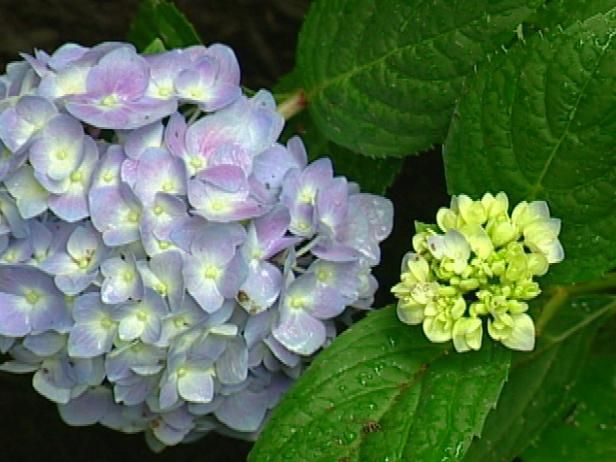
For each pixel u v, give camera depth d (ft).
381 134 2.35
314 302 2.12
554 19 2.28
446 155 2.15
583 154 2.06
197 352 2.09
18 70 2.20
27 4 3.11
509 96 2.09
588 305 2.33
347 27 2.34
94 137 2.13
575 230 2.09
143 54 2.27
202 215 1.99
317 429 2.06
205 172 2.02
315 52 2.39
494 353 2.07
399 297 2.01
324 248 2.09
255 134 2.09
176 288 2.00
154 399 2.18
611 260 2.08
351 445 2.05
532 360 2.34
